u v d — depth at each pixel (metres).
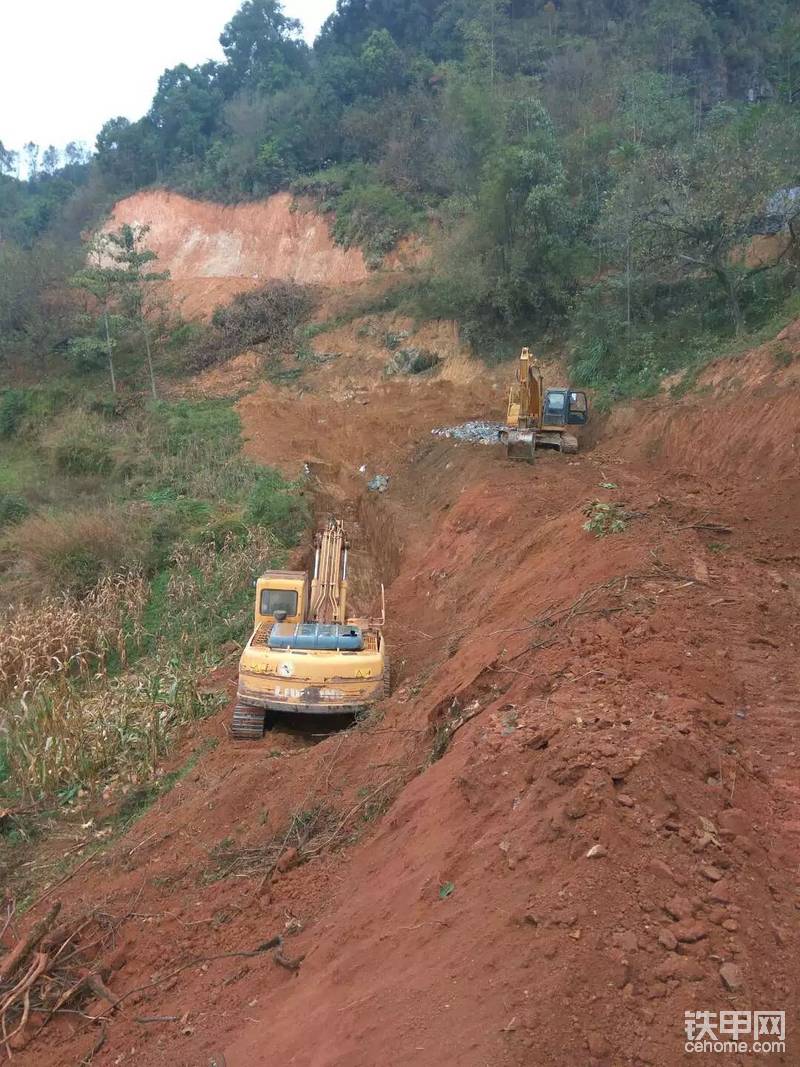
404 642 15.34
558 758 5.78
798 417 16.97
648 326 29.31
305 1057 4.59
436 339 38.12
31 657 14.33
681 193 25.53
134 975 7.06
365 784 8.66
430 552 19.56
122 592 18.16
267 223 53.59
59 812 10.82
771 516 13.68
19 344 44.50
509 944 4.49
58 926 7.94
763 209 24.19
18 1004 6.96
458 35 60.84
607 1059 3.79
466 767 6.50
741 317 24.86
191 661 15.46
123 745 11.91
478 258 35.75
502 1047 3.85
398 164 50.28
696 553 11.28
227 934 7.06
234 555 19.22
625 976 4.14
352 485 28.42
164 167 64.00
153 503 24.05
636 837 5.02
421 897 5.50
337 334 41.94
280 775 9.60
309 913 6.77
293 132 55.56
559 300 34.12
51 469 30.33
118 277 39.53
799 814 5.68
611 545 11.87
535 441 23.44
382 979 4.87
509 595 13.37
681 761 5.75
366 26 68.75
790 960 4.36
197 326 46.34
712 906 4.62
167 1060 5.56
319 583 12.90
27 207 73.19
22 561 20.08
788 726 6.96
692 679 7.57
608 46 52.88
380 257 46.81
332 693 11.09
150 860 8.86
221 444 29.50
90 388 41.09
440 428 30.31
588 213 34.12
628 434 23.69
